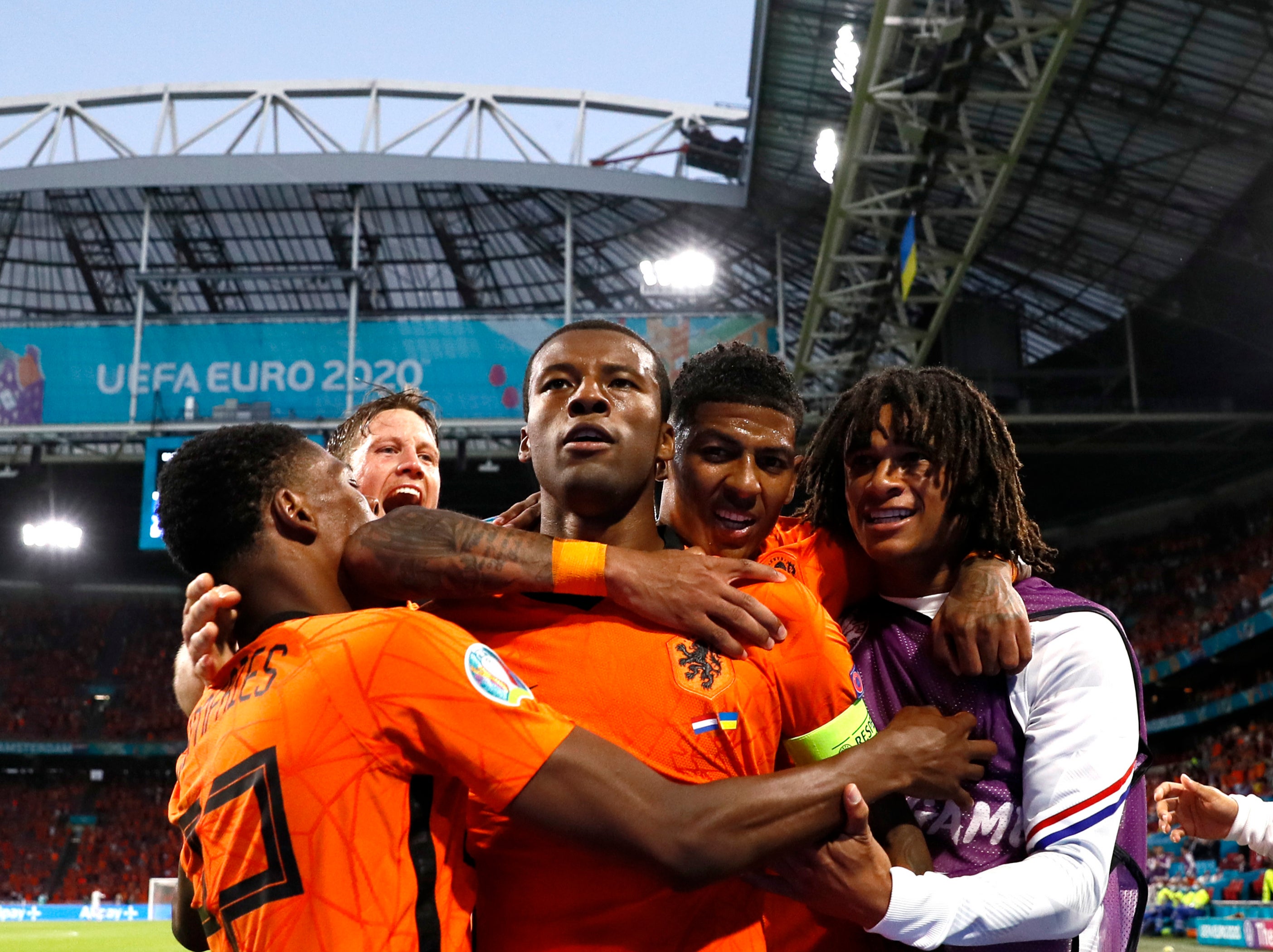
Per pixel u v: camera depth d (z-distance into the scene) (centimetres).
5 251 2466
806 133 1778
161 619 3206
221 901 162
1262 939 1238
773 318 2378
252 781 160
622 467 196
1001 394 2162
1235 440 2248
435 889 164
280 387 2161
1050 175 1689
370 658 164
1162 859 1856
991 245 1975
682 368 259
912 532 224
